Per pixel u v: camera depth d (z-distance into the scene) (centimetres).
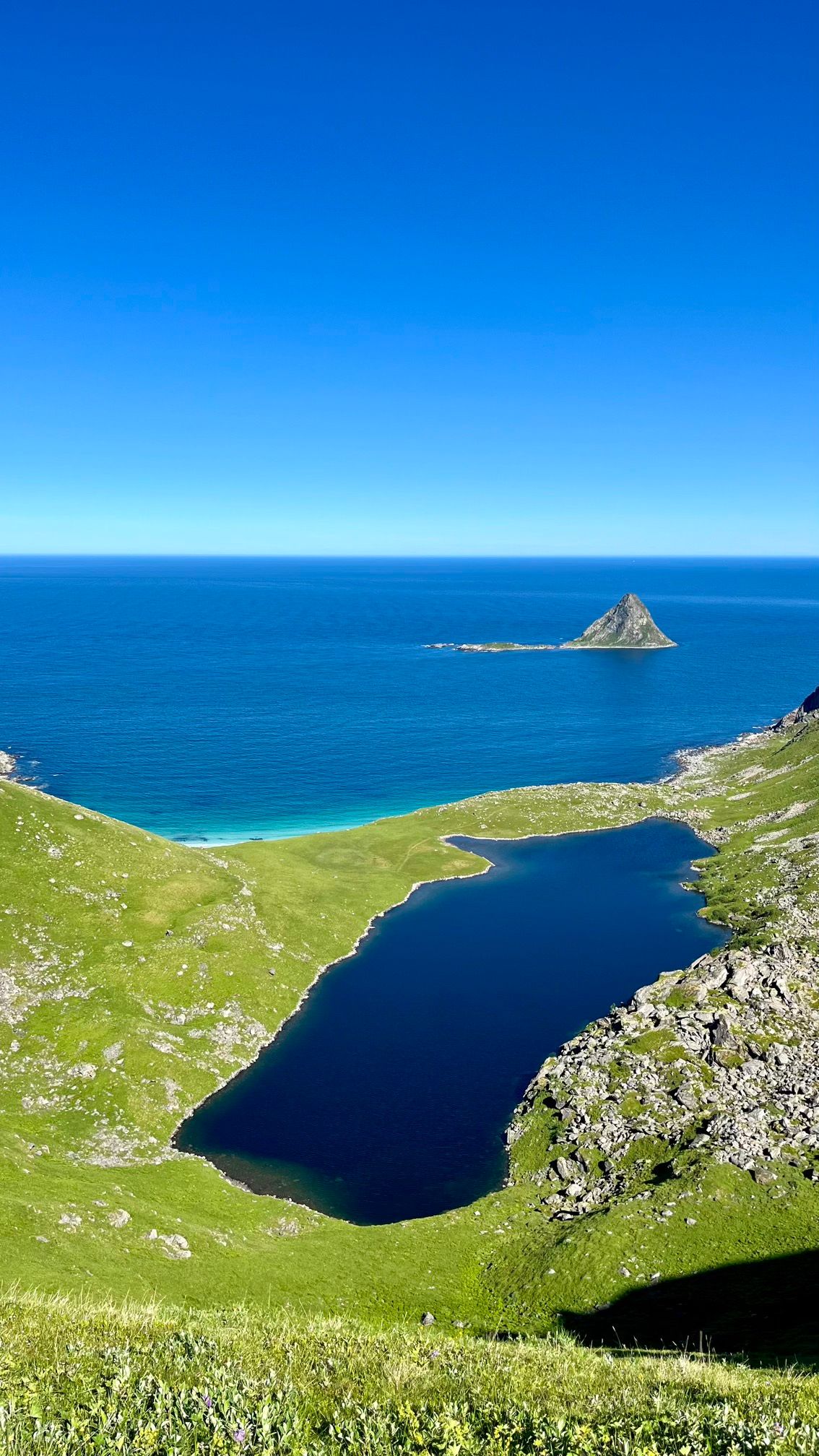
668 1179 6331
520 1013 10031
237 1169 7306
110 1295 4672
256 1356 1817
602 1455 1400
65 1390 1473
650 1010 8588
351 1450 1366
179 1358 1695
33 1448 1230
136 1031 8562
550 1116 7750
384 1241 6212
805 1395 1733
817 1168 6131
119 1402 1417
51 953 9356
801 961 9250
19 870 10288
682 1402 1667
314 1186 7144
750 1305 4944
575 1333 4975
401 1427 1466
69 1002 8769
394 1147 7662
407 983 10812
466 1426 1451
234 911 11212
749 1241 5538
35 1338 1781
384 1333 2223
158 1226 5872
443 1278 5791
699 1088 7331
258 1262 5759
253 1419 1409
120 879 10906
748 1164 6247
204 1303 5028
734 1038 7875
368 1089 8506
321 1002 10281
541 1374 1886
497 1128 7938
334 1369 1805
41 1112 7438
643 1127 7100
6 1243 4972
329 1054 9131
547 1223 6359
